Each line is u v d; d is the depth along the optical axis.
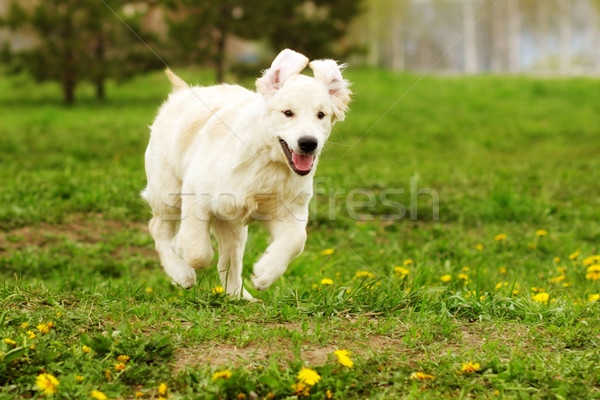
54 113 26.56
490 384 4.30
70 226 9.88
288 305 5.46
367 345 4.79
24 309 5.08
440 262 8.79
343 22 28.73
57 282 7.50
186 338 4.73
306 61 5.68
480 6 67.31
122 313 5.08
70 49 30.30
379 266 8.43
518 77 40.72
